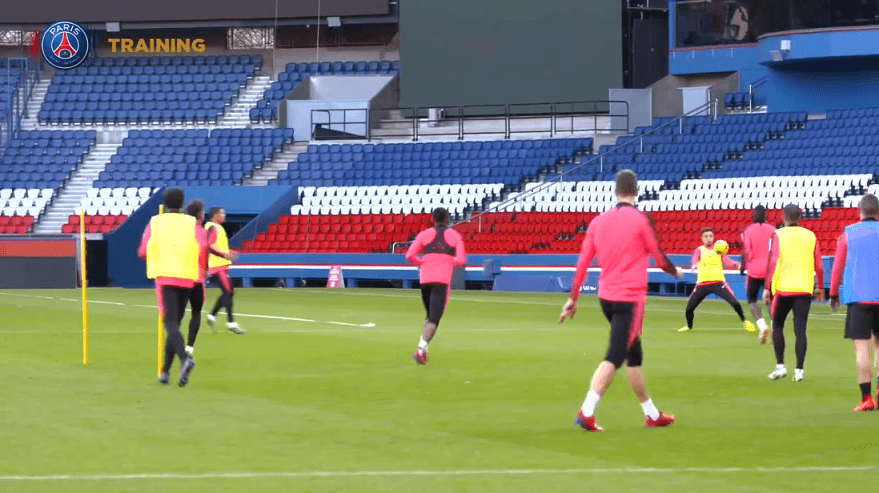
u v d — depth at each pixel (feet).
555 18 234.17
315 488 41.93
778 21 216.95
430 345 95.50
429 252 81.46
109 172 232.12
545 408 61.26
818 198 192.24
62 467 45.60
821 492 41.34
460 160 224.33
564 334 106.42
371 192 220.43
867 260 60.08
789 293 71.82
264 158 233.55
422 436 52.75
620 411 60.08
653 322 122.93
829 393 67.26
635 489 41.86
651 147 221.25
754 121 217.97
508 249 199.00
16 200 225.15
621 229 52.54
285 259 205.87
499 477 43.88
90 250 207.51
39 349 91.20
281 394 66.49
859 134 206.80
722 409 61.00
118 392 67.05
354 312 136.15
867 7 207.72
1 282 202.59
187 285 69.26
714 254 108.78
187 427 55.06
